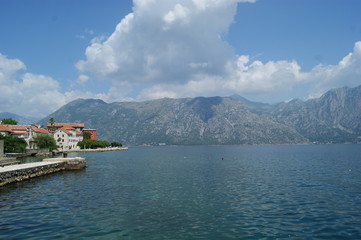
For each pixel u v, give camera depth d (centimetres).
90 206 3045
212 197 3550
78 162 7056
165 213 2769
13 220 2516
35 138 14350
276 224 2438
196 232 2230
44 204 3139
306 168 7394
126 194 3738
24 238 2072
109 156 14162
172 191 3969
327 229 2303
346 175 5750
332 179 5162
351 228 2322
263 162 9906
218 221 2519
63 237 2097
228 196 3612
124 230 2262
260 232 2238
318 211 2855
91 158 12331
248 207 3027
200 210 2895
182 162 10062
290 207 3027
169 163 9538
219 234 2189
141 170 6988
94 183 4728
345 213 2773
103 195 3666
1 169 4828
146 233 2198
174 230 2272
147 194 3744
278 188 4228
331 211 2853
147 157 13738
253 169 7238
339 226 2377
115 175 5888
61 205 3089
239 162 10000
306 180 5053
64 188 4216
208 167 7900
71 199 3409
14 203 3186
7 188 4209
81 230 2255
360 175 5734
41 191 3959
